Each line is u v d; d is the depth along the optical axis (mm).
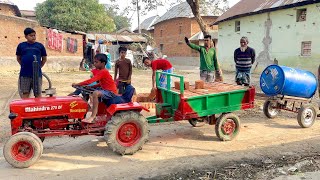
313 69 20469
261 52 25109
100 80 6586
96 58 6578
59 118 6297
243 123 8961
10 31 23328
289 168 5797
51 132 6160
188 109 6820
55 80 18719
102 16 44531
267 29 24219
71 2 43531
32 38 7691
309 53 21000
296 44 21703
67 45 25969
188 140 7484
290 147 6852
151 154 6559
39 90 6738
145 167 5863
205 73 9727
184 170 5715
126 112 6406
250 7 26578
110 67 25641
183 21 40156
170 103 7266
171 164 5984
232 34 28719
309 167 5863
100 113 6703
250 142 7289
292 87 8562
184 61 40562
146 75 23297
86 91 6562
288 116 9742
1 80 18141
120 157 6391
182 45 40812
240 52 10094
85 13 43156
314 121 8664
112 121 6270
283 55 22875
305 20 20875
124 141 6445
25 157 5852
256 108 10758
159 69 9133
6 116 9656
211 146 7039
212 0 17438
